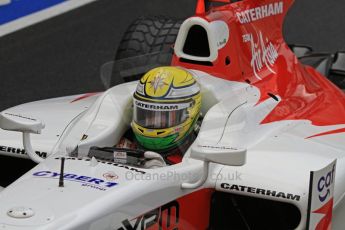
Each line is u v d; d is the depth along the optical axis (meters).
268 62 14.50
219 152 10.22
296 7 26.39
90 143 11.87
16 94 20.41
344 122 13.89
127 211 10.09
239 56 13.62
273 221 12.64
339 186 12.30
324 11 26.11
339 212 12.64
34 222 9.24
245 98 13.15
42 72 21.77
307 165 11.84
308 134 12.98
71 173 10.48
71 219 9.41
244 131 12.27
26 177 10.45
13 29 24.55
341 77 18.06
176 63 13.47
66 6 26.39
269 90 13.93
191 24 13.15
